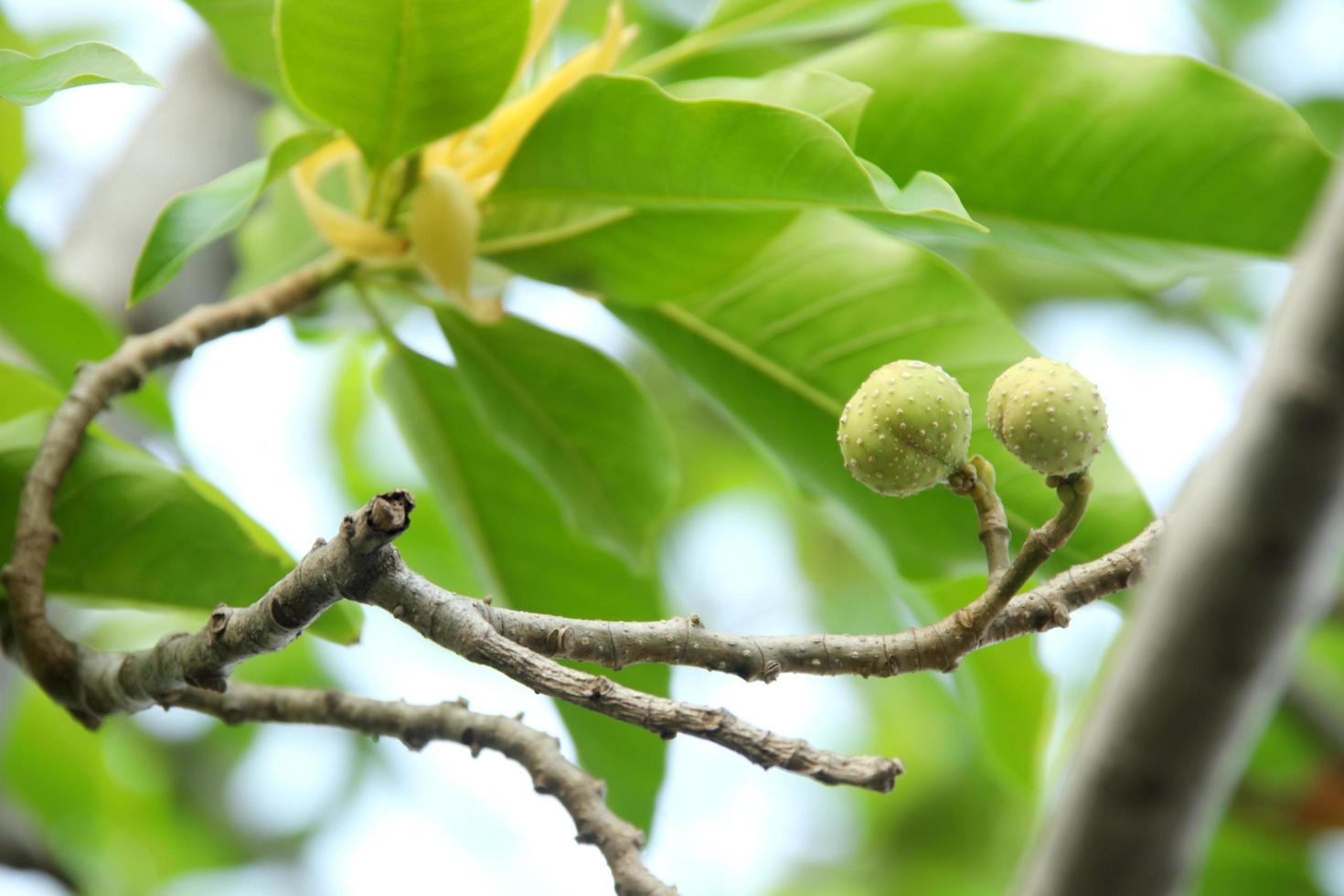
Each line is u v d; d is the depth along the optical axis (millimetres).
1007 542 1405
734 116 1442
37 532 1447
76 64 1411
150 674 1416
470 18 1450
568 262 1499
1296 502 1384
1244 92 1496
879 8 1555
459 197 1481
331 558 1369
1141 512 1484
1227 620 1396
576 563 1563
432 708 1438
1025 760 1592
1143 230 1509
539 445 1540
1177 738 1408
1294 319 1380
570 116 1466
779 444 1535
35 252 1543
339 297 1577
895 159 1513
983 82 1507
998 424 1395
